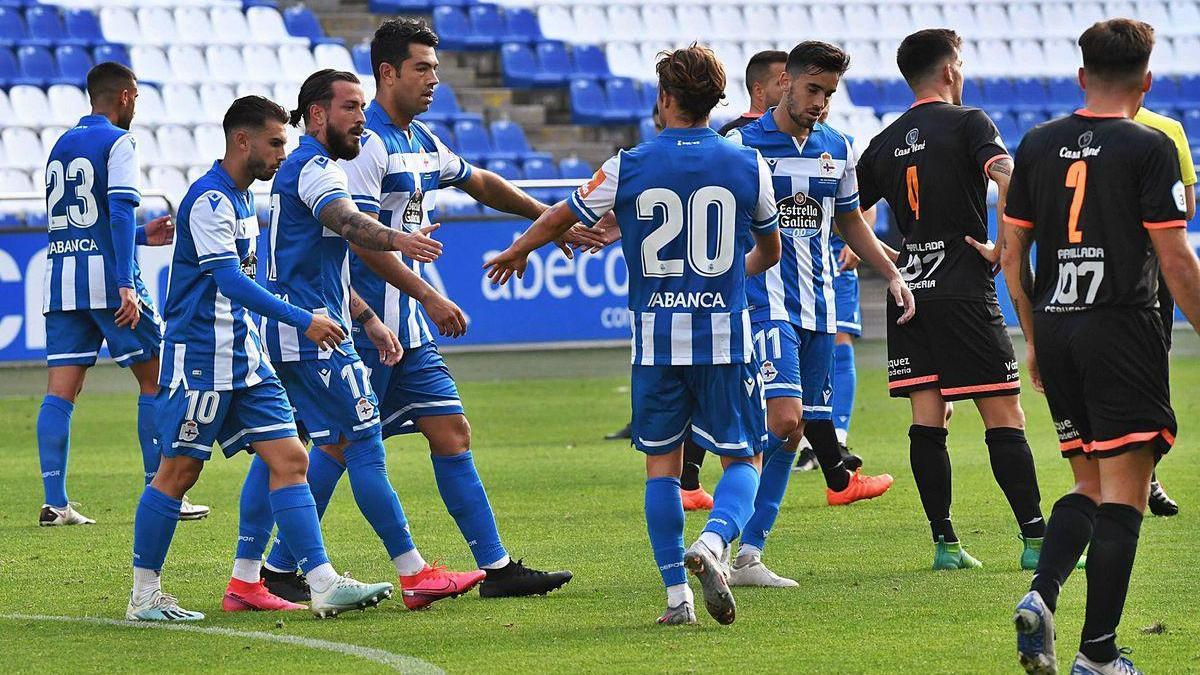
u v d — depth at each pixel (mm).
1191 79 74562
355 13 70562
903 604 18328
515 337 52062
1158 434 14531
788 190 20531
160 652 16250
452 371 51406
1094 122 14742
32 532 25141
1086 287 14578
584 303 52906
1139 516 14586
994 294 21078
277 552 19641
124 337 26250
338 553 22938
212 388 17953
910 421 40281
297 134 60594
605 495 28547
